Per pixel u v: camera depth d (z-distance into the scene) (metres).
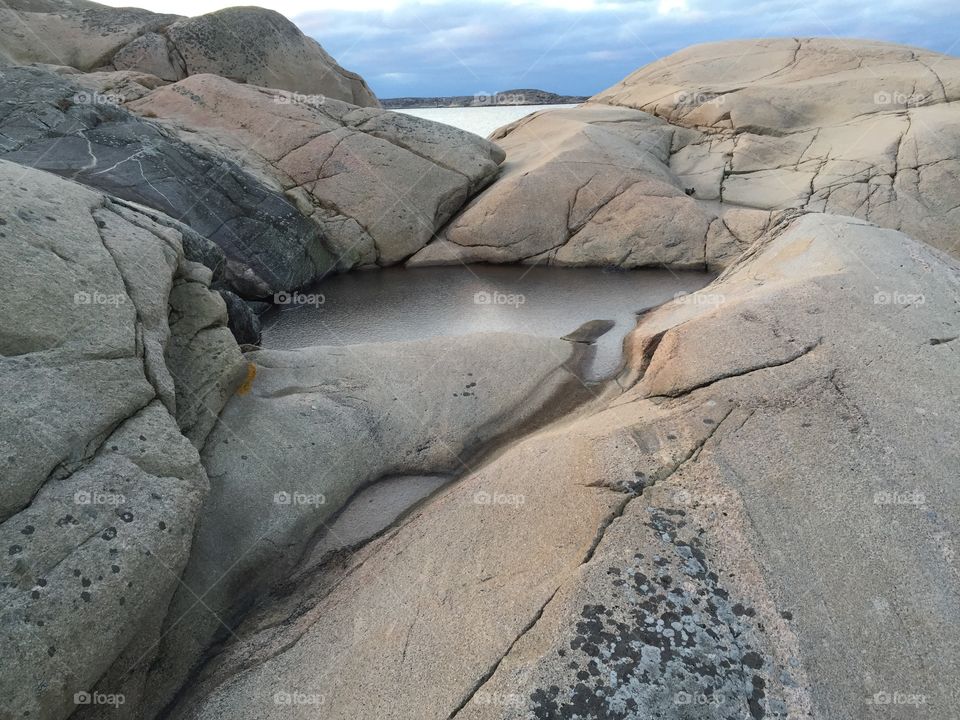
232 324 5.63
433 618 3.15
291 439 4.50
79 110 7.84
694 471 3.67
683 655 2.82
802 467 3.67
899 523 3.40
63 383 3.12
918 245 6.11
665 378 4.59
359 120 10.52
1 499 2.68
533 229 9.73
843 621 2.99
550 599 3.06
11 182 3.84
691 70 14.12
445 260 9.91
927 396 4.12
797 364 4.35
